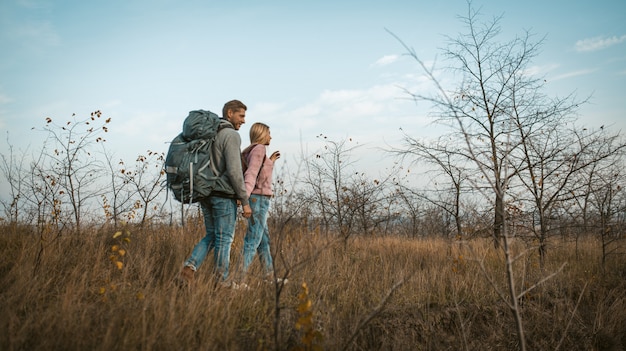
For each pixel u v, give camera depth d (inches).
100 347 106.0
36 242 166.6
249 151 171.8
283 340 126.9
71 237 185.6
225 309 134.6
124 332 115.6
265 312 139.1
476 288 193.9
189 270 148.6
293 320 135.7
